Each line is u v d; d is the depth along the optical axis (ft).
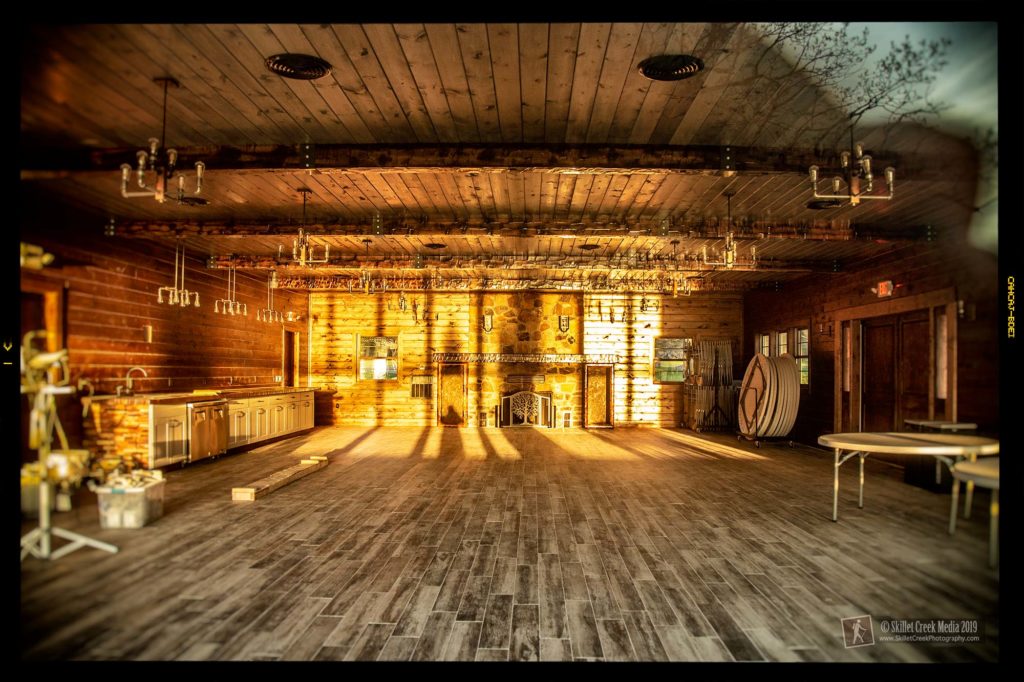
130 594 11.87
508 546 15.05
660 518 17.84
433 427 43.45
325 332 44.55
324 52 11.32
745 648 9.78
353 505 19.44
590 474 25.25
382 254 31.37
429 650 9.64
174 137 15.16
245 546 15.02
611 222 23.39
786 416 33.88
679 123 14.25
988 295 20.74
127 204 21.06
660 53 11.27
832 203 20.49
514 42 10.95
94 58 11.48
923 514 18.38
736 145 15.40
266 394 34.12
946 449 15.75
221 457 29.45
